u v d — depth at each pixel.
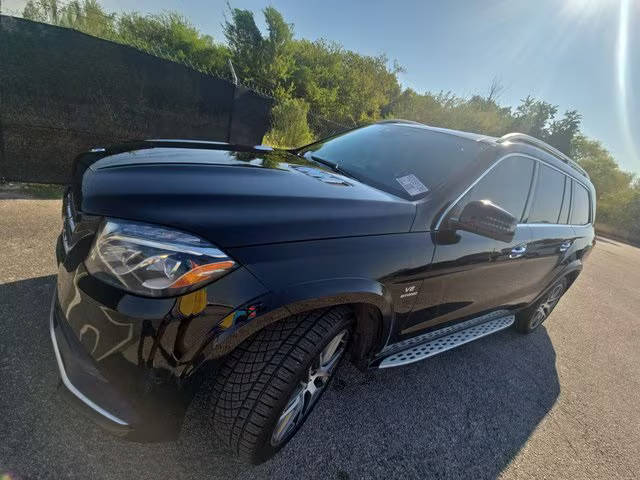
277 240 1.38
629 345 4.43
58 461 1.45
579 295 6.01
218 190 1.47
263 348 1.46
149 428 1.28
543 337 3.96
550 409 2.73
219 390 1.48
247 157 2.11
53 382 1.76
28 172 4.19
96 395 1.27
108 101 4.45
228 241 1.28
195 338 1.23
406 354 2.23
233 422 1.47
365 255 1.60
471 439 2.20
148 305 1.17
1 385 1.67
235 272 1.27
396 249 1.73
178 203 1.34
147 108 4.75
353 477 1.75
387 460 1.89
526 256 2.76
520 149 2.57
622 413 2.95
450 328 2.55
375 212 1.74
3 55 3.74
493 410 2.51
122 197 1.34
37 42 3.86
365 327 1.87
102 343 1.22
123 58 4.39
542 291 3.49
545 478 2.09
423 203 1.98
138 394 1.24
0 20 3.64
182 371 1.25
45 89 4.03
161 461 1.58
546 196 2.94
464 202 2.12
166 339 1.19
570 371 3.38
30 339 1.97
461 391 2.61
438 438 2.13
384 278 1.68
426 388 2.53
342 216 1.61
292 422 1.71
